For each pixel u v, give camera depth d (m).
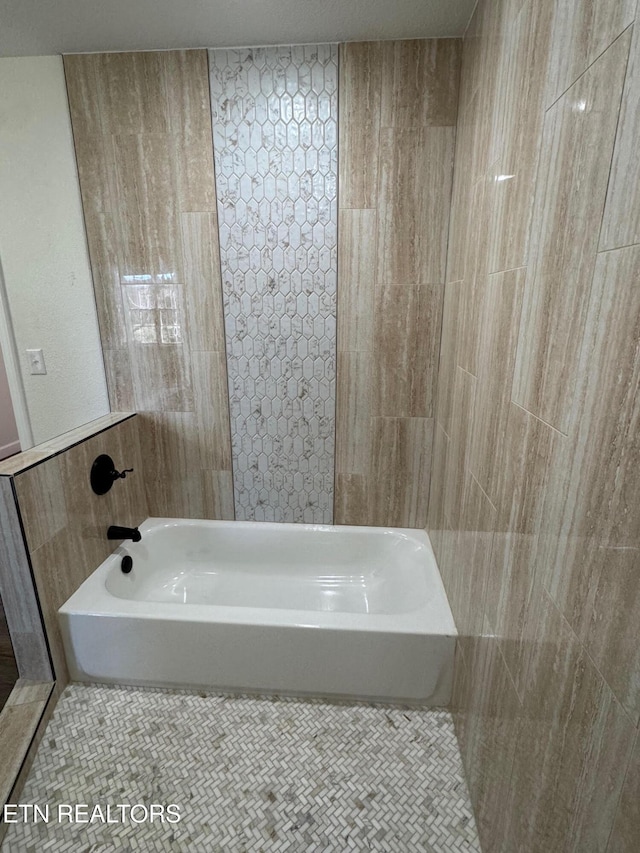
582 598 0.65
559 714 0.72
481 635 1.19
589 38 0.65
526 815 0.85
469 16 1.47
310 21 1.51
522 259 0.93
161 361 2.05
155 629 1.56
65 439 1.71
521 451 0.92
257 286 1.92
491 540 1.11
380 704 1.58
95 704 1.57
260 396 2.06
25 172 1.86
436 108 1.67
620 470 0.56
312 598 2.09
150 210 1.86
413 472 2.09
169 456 2.18
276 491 2.18
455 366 1.61
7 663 1.68
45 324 2.03
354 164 1.75
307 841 1.18
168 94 1.74
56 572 1.57
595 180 0.63
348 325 1.93
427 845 1.16
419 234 1.79
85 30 1.55
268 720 1.51
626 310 0.55
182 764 1.36
